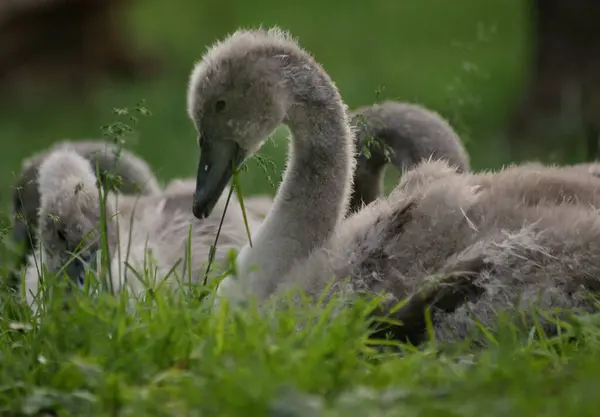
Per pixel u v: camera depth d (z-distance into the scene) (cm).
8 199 2208
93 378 943
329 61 3278
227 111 1167
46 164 1391
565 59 2394
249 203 1584
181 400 891
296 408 843
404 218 1145
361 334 1035
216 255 1362
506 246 1098
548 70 2417
